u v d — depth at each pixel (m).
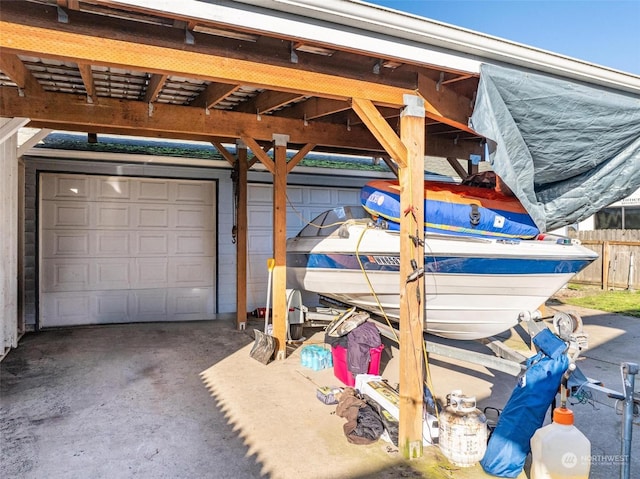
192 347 5.89
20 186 6.73
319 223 5.85
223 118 5.07
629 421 2.37
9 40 2.18
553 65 3.24
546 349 2.81
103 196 7.42
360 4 2.50
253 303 8.33
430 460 2.91
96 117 4.60
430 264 3.96
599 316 7.83
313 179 8.79
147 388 4.32
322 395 3.95
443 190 4.31
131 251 7.59
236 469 2.81
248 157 8.05
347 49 2.66
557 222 3.92
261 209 8.44
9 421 3.54
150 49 2.45
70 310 7.23
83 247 7.30
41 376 4.66
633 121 3.47
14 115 4.31
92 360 5.27
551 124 3.33
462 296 4.13
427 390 3.54
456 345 5.96
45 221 7.08
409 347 2.96
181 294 7.87
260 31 2.42
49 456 2.98
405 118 3.14
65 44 2.28
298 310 6.00
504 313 4.24
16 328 5.99
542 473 2.52
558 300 9.59
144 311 7.65
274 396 4.10
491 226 4.05
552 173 3.69
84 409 3.79
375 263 4.46
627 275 11.35
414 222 3.02
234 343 6.11
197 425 3.47
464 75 3.11
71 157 7.09
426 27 2.72
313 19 2.54
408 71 3.15
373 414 3.40
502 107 3.14
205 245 8.04
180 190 7.89
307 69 2.85
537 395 2.72
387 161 7.35
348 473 2.76
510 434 2.71
